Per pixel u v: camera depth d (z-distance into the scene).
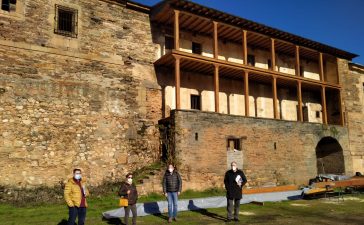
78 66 15.30
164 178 9.78
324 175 19.36
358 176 19.50
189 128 15.94
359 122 25.09
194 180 15.62
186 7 17.06
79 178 8.12
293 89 24.05
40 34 14.57
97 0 16.33
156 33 18.08
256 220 9.80
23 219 9.62
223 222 9.47
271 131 19.03
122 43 16.80
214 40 18.16
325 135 21.95
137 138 16.47
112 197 13.35
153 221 9.62
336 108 24.56
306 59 25.16
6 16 13.92
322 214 10.89
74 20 15.53
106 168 15.30
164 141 16.55
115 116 15.97
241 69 18.84
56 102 14.48
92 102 15.41
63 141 14.38
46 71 14.46
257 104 21.89
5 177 12.92
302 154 20.23
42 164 13.76
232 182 9.72
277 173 18.80
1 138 13.06
